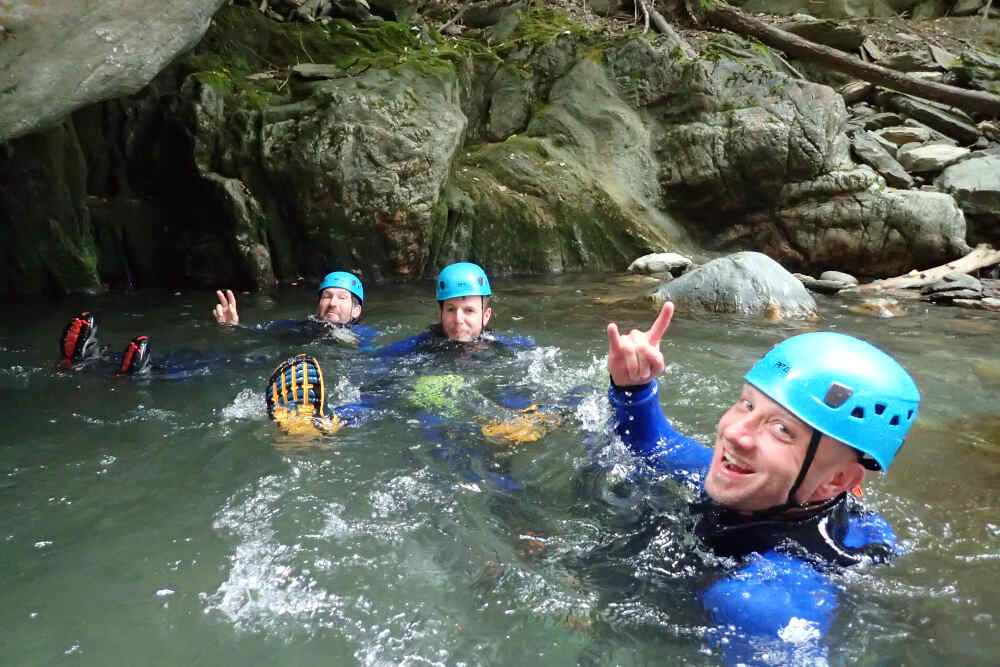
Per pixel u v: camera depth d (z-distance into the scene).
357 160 8.25
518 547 2.62
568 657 2.07
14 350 5.22
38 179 7.45
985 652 2.10
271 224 8.32
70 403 4.09
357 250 8.54
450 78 9.32
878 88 12.30
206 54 8.88
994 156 10.55
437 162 8.62
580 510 2.88
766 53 11.59
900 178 10.27
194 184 8.17
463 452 3.44
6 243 7.46
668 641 2.13
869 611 2.26
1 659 2.04
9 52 4.20
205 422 3.80
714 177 10.02
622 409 3.11
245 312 6.87
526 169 9.94
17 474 3.17
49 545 2.61
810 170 9.85
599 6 13.18
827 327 6.45
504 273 9.32
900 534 2.76
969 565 2.55
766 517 2.47
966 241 9.94
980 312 7.28
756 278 7.12
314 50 9.45
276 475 3.17
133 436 3.61
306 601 2.30
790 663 2.04
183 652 2.07
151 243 8.22
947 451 3.60
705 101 10.28
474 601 2.31
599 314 6.82
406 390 4.32
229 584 2.38
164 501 2.94
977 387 4.70
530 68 11.02
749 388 2.44
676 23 12.84
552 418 3.85
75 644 2.10
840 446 2.31
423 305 7.23
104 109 8.10
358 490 3.04
